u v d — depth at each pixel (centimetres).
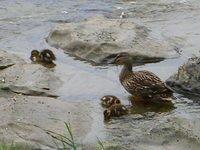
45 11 1834
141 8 1844
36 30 1667
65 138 985
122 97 1221
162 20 1723
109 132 1031
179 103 1181
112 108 1106
